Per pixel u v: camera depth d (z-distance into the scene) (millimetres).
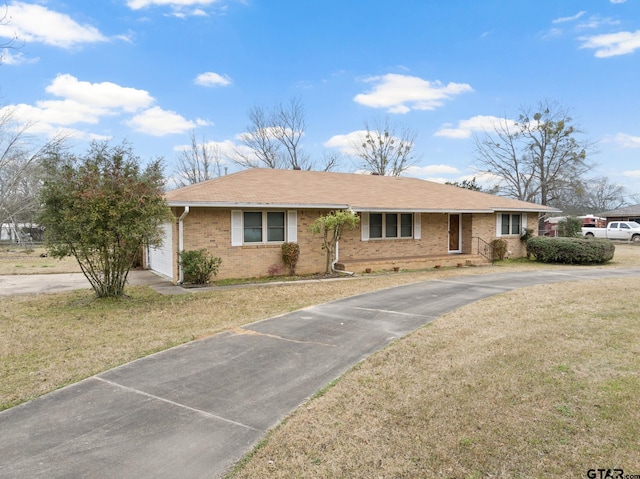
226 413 3889
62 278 13422
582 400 4047
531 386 4371
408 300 9102
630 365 4953
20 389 4469
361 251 15883
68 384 4605
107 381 4684
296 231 13984
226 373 4891
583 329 6527
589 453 3168
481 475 2912
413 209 15875
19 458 3150
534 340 5938
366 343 5957
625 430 3490
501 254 18922
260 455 3184
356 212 15320
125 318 7770
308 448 3275
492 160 38219
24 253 24516
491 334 6277
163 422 3719
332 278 13250
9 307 8750
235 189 13836
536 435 3426
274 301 9266
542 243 18359
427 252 17641
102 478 2891
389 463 3064
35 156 25500
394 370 4883
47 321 7559
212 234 12594
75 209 8531
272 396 4250
